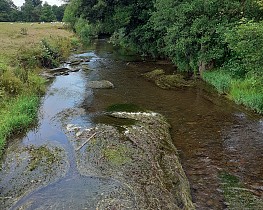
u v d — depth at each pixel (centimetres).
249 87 1788
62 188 941
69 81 2311
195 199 914
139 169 1023
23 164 1094
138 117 1534
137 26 3509
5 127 1345
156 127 1397
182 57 2583
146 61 3178
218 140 1288
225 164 1100
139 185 936
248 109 1614
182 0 2464
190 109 1683
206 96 1897
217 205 884
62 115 1582
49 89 2086
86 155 1129
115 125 1412
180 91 2042
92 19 3597
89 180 977
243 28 1553
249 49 1541
